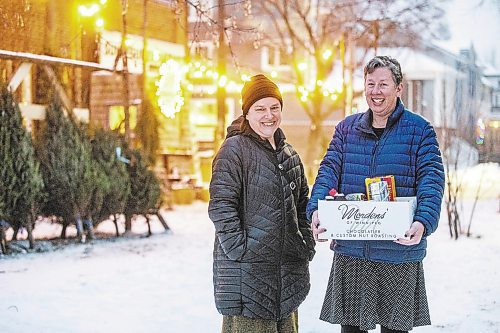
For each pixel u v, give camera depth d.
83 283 8.22
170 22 22.06
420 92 27.67
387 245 4.47
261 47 32.16
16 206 10.70
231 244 4.29
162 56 21.61
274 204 4.39
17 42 13.17
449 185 12.08
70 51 14.61
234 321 4.40
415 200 4.41
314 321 6.52
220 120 22.22
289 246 4.43
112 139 12.34
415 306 4.60
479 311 6.94
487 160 21.14
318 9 29.12
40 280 8.38
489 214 15.66
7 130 10.60
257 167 4.39
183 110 21.78
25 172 10.66
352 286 4.62
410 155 4.52
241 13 29.50
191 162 21.70
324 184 4.59
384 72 4.49
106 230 13.58
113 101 18.41
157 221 15.16
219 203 4.32
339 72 30.39
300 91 26.73
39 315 6.71
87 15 12.90
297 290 4.49
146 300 7.38
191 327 6.38
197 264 9.58
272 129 4.45
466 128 17.41
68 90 14.77
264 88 4.43
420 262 4.61
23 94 13.30
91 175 11.73
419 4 28.55
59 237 12.20
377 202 4.22
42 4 13.70
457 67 35.44
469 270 9.01
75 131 11.77
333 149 4.73
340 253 4.62
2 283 8.18
